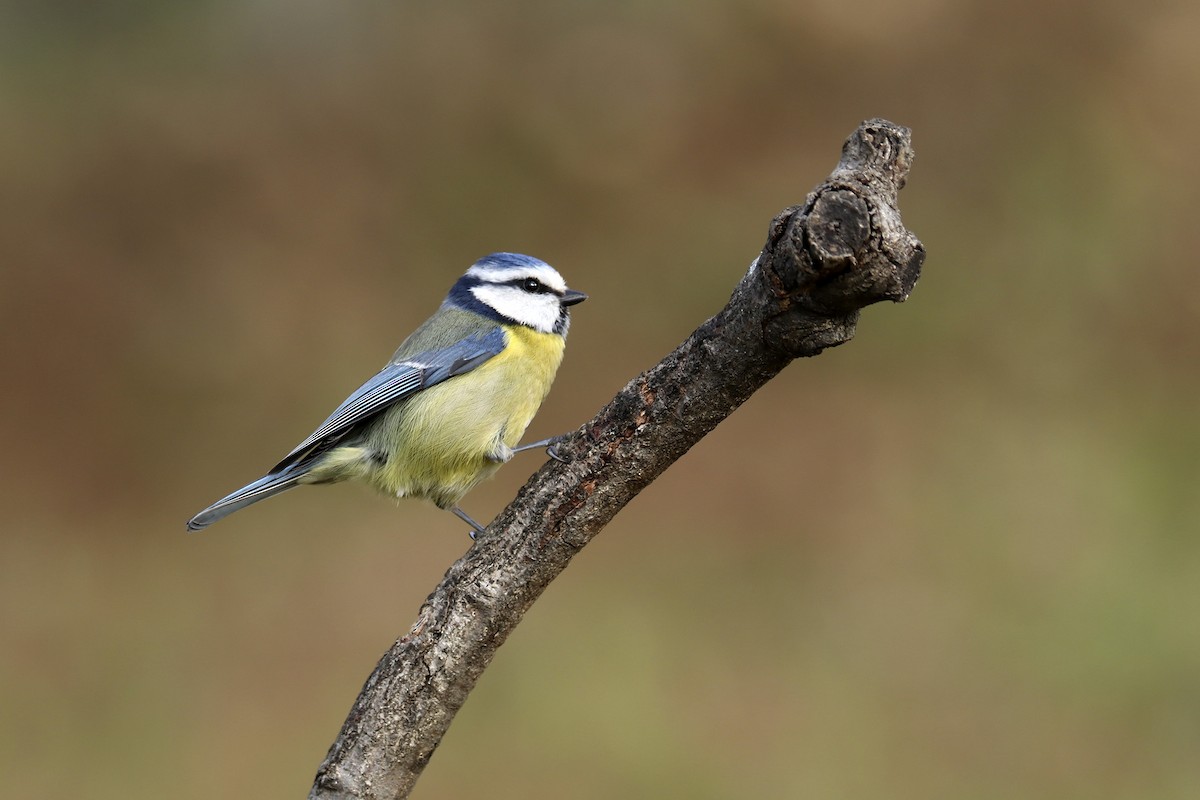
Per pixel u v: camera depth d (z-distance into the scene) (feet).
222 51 68.64
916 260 13.47
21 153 61.11
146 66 67.41
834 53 63.26
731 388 15.17
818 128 61.05
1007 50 61.36
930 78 61.26
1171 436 44.04
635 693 33.65
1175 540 38.91
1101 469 42.50
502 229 59.06
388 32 68.39
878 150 13.91
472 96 64.90
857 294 13.57
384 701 16.37
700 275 55.16
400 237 59.26
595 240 57.88
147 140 62.64
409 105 64.85
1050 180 55.83
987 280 52.70
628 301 54.24
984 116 59.31
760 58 63.62
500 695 33.83
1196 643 34.47
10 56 66.85
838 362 50.16
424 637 16.39
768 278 14.02
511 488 44.21
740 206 58.23
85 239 58.03
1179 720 32.04
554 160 61.77
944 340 50.72
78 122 63.52
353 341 54.03
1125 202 54.54
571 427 47.47
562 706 33.32
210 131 63.67
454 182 61.21
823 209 13.37
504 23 68.54
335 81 66.64
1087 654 34.45
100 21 68.59
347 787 16.24
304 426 49.73
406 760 16.40
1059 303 51.62
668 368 15.51
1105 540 39.01
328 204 60.64
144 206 59.98
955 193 56.39
